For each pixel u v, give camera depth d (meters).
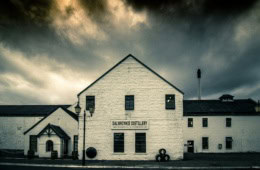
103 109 23.33
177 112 22.86
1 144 37.94
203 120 38.94
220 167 16.95
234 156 28.77
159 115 22.89
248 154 33.22
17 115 38.62
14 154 28.94
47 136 25.25
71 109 35.88
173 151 22.31
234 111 38.75
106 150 22.70
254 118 38.16
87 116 23.23
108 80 23.73
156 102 23.11
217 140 37.97
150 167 17.27
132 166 17.84
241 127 38.09
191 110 39.88
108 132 22.97
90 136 22.98
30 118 38.34
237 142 37.75
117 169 16.73
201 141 38.16
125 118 23.06
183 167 17.00
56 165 18.22
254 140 37.59
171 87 23.27
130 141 22.73
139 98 23.28
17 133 38.09
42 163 19.20
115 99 23.41
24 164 18.59
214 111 39.06
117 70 23.83
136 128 22.86
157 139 22.58
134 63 23.83
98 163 19.50
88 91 23.69
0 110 40.31
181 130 22.61
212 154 33.16
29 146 27.72
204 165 18.08
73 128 27.59
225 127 38.28
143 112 23.05
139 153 22.44
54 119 28.09
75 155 22.62
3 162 19.78
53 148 24.98
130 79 23.62
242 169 16.50
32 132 28.06
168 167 17.11
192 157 26.70
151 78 23.50
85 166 17.75
